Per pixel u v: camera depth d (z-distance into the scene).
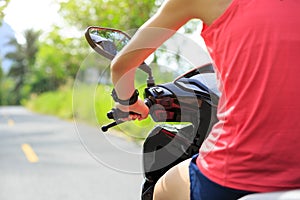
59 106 35.59
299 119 1.61
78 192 7.02
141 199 2.23
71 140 14.02
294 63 1.62
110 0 15.54
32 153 11.10
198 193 1.75
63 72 34.88
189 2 1.72
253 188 1.62
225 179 1.66
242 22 1.67
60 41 26.72
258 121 1.62
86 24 17.89
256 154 1.61
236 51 1.67
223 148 1.68
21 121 25.70
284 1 1.68
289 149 1.61
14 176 8.29
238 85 1.66
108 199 6.60
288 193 1.51
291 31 1.64
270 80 1.62
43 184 7.61
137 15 15.25
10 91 95.62
